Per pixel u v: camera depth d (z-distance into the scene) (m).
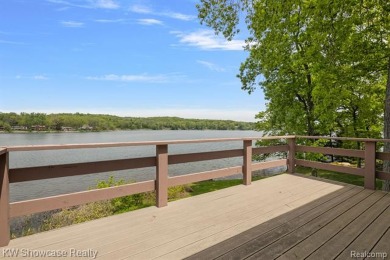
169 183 3.20
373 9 6.04
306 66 9.37
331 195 3.60
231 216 2.74
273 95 10.09
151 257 1.86
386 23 5.95
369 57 6.48
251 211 2.91
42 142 32.22
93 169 2.63
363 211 2.90
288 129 10.02
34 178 2.27
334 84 6.97
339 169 4.48
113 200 7.68
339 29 5.90
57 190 12.99
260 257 1.84
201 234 2.27
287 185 4.20
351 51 6.32
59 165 2.41
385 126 5.64
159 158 3.07
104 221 2.59
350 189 3.95
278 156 11.73
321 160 9.57
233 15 7.62
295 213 2.84
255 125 12.32
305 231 2.33
